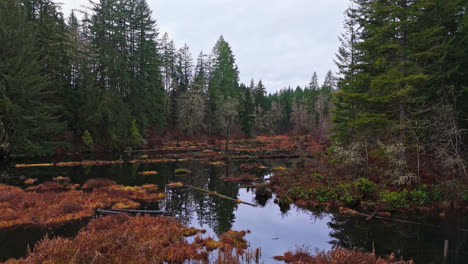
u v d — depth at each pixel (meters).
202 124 64.31
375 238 10.93
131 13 50.12
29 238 10.12
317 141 61.44
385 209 14.49
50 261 7.38
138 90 48.34
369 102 20.83
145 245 8.84
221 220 13.08
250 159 36.91
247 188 20.20
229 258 8.47
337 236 11.19
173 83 66.56
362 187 15.71
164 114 60.66
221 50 74.94
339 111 27.08
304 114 94.44
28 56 29.75
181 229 11.18
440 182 16.02
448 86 17.62
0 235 10.37
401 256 9.17
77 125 38.88
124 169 27.06
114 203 15.27
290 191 17.70
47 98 35.00
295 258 8.77
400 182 15.51
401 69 17.20
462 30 19.39
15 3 31.86
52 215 12.34
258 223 12.77
